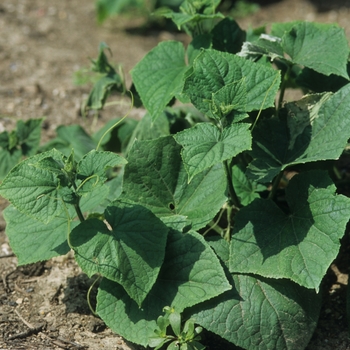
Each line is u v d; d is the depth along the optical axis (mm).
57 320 1745
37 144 1953
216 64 1677
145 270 1621
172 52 1811
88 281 1811
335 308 1752
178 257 1671
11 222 1732
